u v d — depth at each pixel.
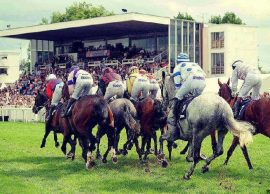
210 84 26.31
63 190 8.44
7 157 12.86
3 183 8.90
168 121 9.52
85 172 10.19
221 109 8.48
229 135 18.03
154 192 8.09
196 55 38.94
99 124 10.08
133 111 10.52
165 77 10.57
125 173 10.00
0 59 61.75
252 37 40.53
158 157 10.41
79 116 10.01
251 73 9.67
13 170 10.70
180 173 9.80
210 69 39.59
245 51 40.16
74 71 11.03
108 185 8.77
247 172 9.83
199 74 9.45
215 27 39.22
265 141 15.97
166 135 9.62
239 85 21.16
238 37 39.59
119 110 10.52
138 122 10.40
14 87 43.19
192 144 9.02
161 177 9.47
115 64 38.19
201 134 8.63
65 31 39.84
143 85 11.06
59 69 42.16
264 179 9.16
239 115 9.59
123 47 41.66
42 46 48.00
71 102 10.55
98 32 40.44
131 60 37.47
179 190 8.23
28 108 30.50
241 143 8.34
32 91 39.00
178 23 37.16
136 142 10.80
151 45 39.94
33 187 8.58
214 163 10.94
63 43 46.78
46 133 12.94
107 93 11.30
